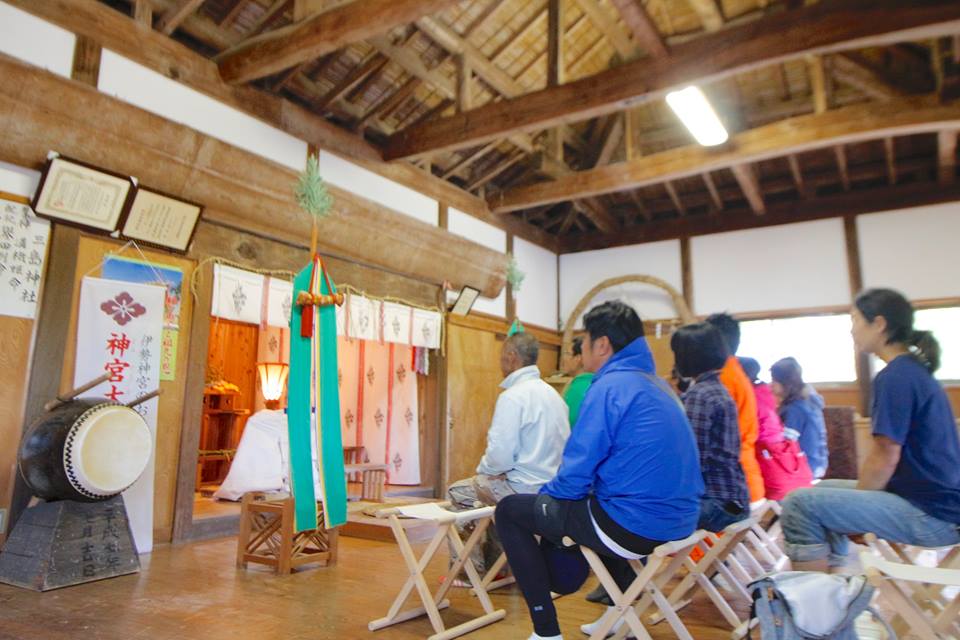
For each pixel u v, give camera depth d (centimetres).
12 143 350
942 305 661
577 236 883
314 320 337
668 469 201
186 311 429
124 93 406
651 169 637
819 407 407
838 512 220
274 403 587
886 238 698
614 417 204
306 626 254
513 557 227
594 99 477
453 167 704
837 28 386
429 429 656
